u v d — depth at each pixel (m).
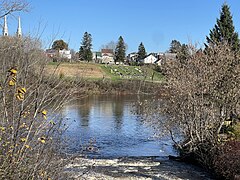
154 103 16.23
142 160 14.39
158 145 18.03
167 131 15.07
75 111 28.39
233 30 30.42
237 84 13.30
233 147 11.90
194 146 13.59
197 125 13.71
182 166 13.50
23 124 4.31
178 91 13.65
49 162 4.62
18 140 4.24
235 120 15.34
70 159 5.65
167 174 12.11
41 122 4.62
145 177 11.59
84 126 22.66
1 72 4.29
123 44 91.31
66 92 5.09
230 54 13.87
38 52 4.89
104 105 35.69
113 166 12.88
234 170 10.98
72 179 5.98
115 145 17.48
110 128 22.59
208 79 13.46
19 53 4.60
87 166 11.63
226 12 30.80
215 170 11.82
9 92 4.35
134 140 19.11
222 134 14.28
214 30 30.47
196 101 13.61
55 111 5.02
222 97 13.46
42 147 4.54
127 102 39.12
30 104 4.44
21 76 4.48
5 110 4.22
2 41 4.76
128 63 89.19
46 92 4.68
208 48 14.50
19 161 4.13
